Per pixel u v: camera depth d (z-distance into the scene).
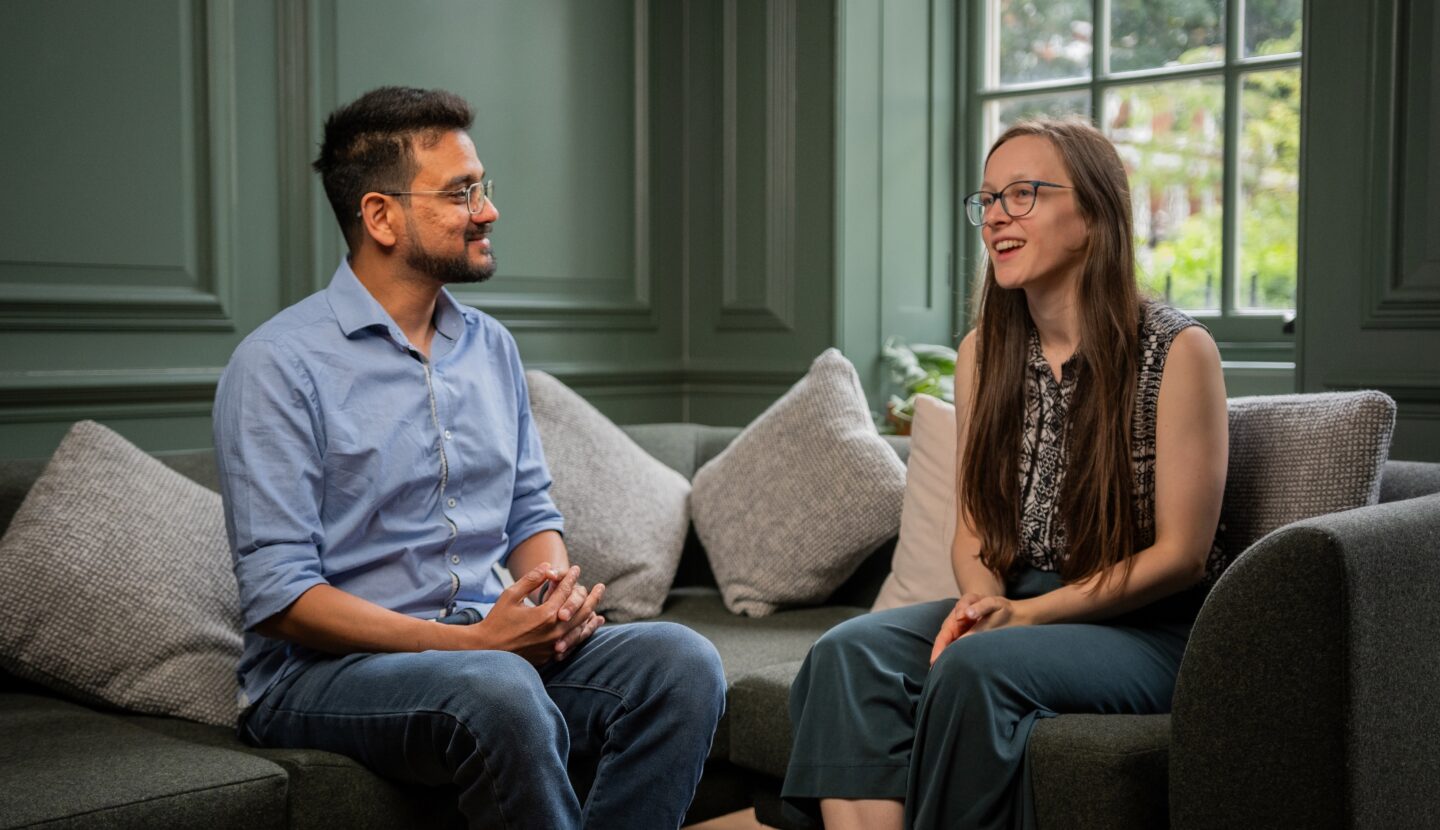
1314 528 1.55
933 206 3.76
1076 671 1.76
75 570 2.03
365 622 1.79
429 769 1.73
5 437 2.48
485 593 2.01
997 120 3.73
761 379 3.66
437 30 3.18
